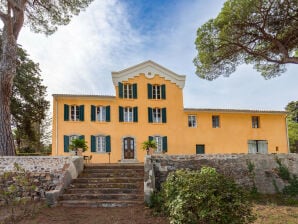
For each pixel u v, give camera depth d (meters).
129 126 22.70
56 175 11.10
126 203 9.32
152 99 23.55
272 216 8.84
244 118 24.67
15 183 10.91
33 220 7.89
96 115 22.44
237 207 6.12
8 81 13.67
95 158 21.64
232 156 12.80
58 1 15.55
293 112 37.75
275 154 13.24
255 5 11.70
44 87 25.72
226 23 12.70
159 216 8.25
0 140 13.06
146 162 11.53
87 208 9.11
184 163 12.30
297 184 12.76
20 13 14.50
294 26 12.50
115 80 23.25
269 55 13.91
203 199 6.19
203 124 23.88
